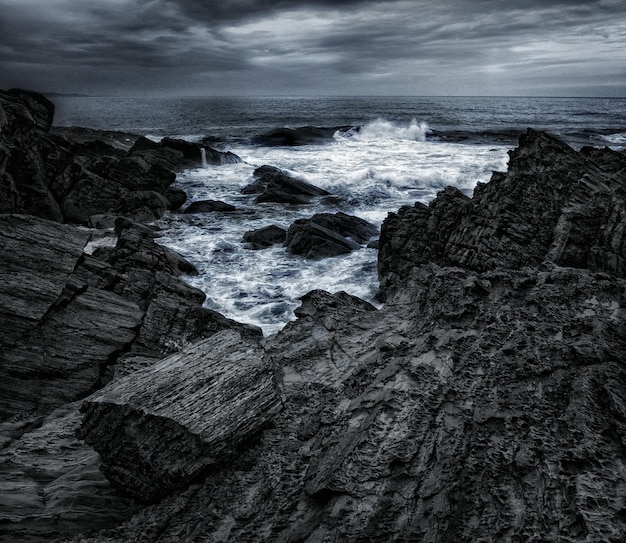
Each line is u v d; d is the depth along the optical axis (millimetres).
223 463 5203
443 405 5316
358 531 4125
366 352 7141
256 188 28016
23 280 10039
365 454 4754
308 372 7020
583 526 3771
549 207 12227
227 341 6363
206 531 4469
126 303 11125
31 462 6180
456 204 14070
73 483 5582
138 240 14430
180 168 33562
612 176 14156
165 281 12547
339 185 28312
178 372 5734
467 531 4102
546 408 5082
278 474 5047
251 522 4551
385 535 4105
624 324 6066
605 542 3600
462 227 12797
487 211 12438
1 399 8781
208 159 35250
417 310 7922
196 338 11133
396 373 5898
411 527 4141
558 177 13062
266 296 14578
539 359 5699
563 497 4078
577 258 11039
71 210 21328
